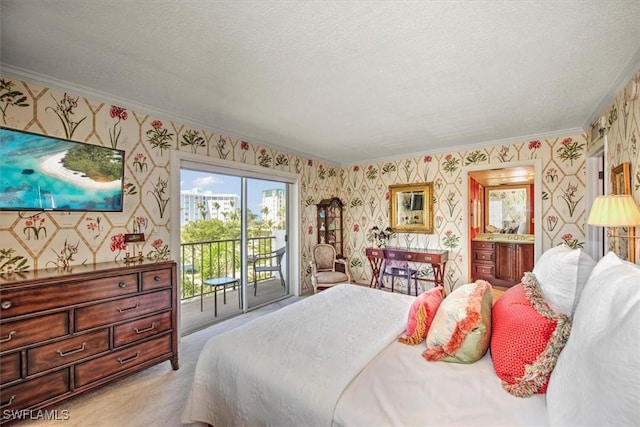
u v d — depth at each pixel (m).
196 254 3.42
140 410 1.87
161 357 2.31
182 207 3.19
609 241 2.62
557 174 3.52
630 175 2.04
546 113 2.84
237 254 3.84
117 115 2.52
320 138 3.72
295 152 4.46
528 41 1.66
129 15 1.44
